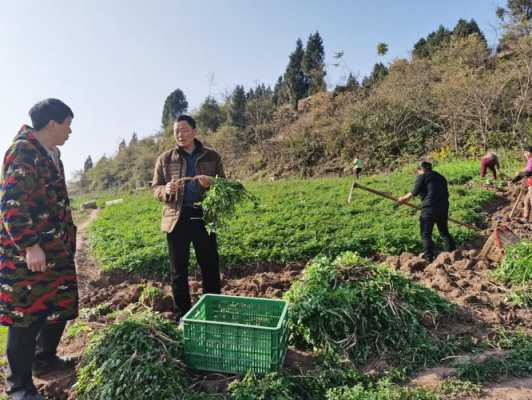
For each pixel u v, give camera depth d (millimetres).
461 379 3752
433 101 21953
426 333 4402
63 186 3969
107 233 11812
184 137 4914
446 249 7910
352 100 26719
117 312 5824
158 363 3695
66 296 3875
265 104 34625
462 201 11094
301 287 4848
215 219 4926
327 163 24328
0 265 3596
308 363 4164
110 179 48938
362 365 4094
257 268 8164
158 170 5191
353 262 5055
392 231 8883
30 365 3791
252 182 23453
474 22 32406
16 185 3439
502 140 18578
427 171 7676
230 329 3797
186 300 5156
